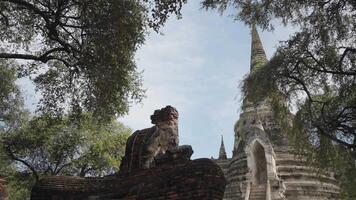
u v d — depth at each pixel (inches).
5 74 850.8
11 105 975.0
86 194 376.8
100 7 574.6
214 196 306.0
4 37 649.6
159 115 422.9
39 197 390.0
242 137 1444.4
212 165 317.7
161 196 325.1
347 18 621.0
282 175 1291.8
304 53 644.7
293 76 661.9
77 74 657.6
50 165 1099.3
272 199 1230.9
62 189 386.9
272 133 1387.8
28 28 649.0
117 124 1112.8
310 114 682.2
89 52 595.5
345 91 647.1
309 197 1240.2
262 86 666.8
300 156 819.4
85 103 653.9
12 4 617.3
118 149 1104.2
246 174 1323.8
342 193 793.6
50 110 713.6
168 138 407.2
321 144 691.4
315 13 625.6
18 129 1051.9
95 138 1067.9
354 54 631.8
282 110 707.4
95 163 1069.1
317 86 666.2
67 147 1059.3
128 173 380.5
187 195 311.4
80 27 599.5
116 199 357.4
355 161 705.0
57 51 655.8
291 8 633.6
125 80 622.8
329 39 624.4
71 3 585.9
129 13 582.9
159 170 355.3
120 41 586.2
